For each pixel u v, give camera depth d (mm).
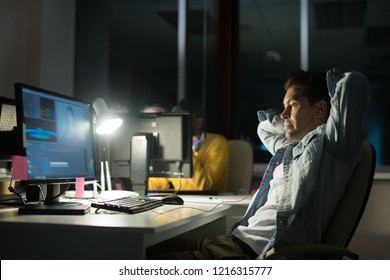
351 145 1526
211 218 1862
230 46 4191
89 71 4332
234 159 3379
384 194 3342
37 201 2053
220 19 4203
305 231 1557
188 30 4430
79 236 1389
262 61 6078
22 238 1441
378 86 5012
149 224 1377
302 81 1747
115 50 6746
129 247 1343
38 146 1697
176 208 1923
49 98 1796
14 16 3463
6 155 2055
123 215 1623
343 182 1572
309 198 1559
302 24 4168
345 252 1431
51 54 3898
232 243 1712
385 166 4039
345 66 5250
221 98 4160
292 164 1668
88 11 4352
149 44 6629
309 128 1747
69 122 1925
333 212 1582
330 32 5090
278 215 1565
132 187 2551
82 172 1993
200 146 3129
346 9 4719
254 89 6219
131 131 2645
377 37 5219
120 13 5508
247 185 3307
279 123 2150
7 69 3377
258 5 4719
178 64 4355
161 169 2654
